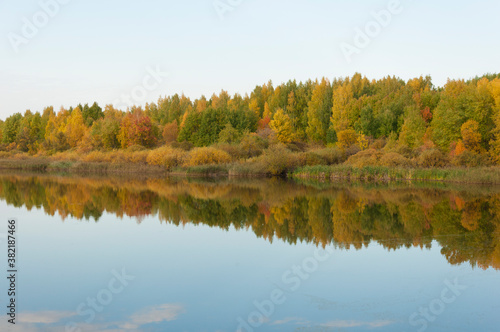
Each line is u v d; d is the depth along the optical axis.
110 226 15.97
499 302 8.36
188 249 12.47
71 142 74.75
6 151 82.50
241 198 24.30
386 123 59.50
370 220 17.06
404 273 10.18
